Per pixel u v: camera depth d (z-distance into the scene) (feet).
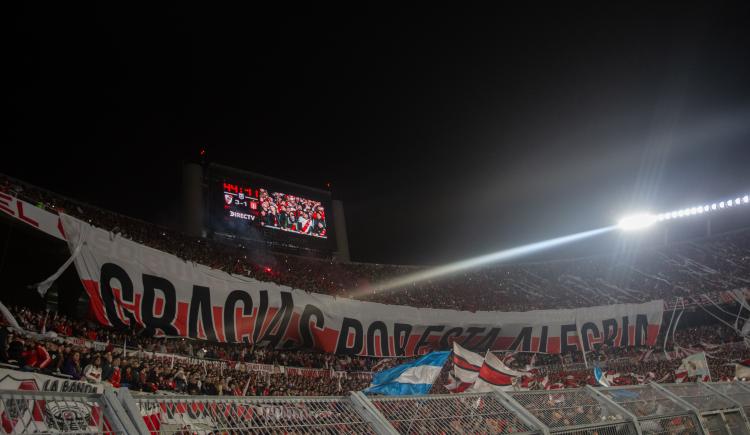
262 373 63.26
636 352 108.58
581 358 104.42
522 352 99.96
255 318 65.51
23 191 63.31
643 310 108.88
